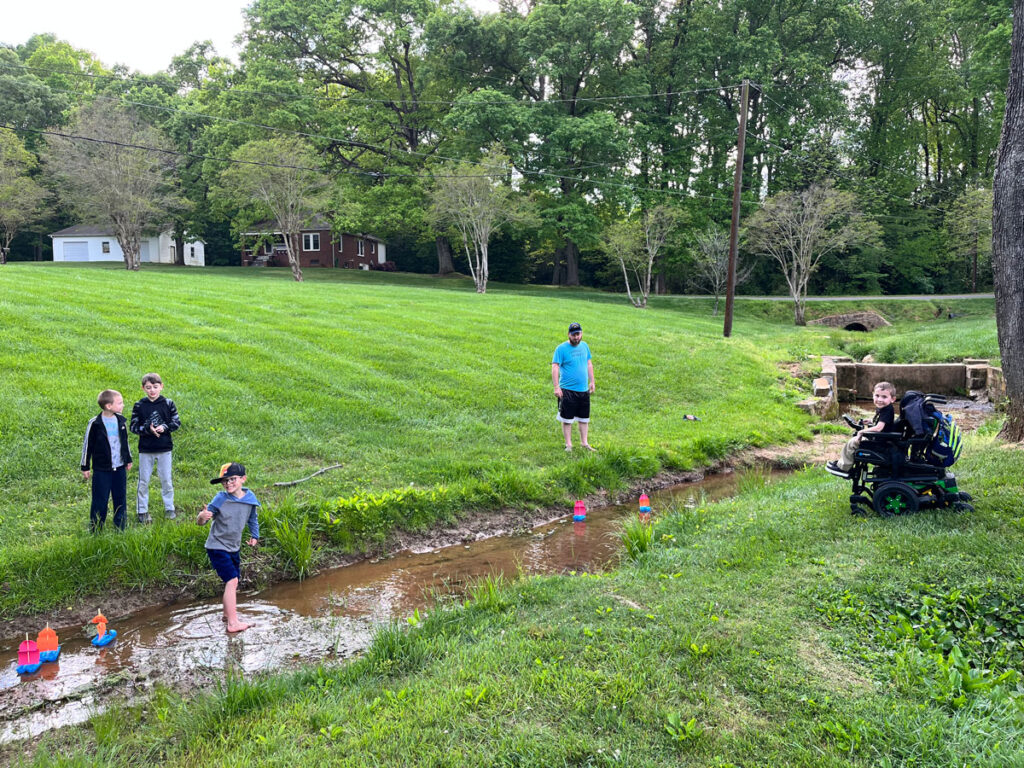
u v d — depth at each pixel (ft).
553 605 17.72
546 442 36.35
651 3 135.74
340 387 40.14
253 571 22.26
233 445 30.78
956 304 121.39
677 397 49.90
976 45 123.95
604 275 172.24
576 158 133.08
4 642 18.03
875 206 136.05
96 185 119.75
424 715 12.00
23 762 12.60
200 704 13.82
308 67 146.61
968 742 10.60
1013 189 25.31
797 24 128.77
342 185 138.41
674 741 10.91
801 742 10.81
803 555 18.83
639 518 27.02
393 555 24.85
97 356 37.91
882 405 21.34
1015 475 22.54
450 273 166.09
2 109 154.92
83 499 24.86
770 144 134.51
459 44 133.59
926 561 17.15
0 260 142.51
